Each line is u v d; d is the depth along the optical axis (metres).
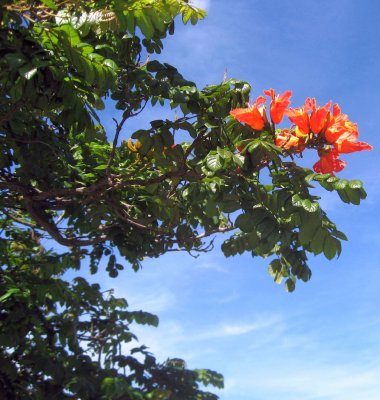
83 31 3.34
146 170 4.88
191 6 4.05
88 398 7.33
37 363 6.73
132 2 3.39
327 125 3.20
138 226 5.09
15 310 6.17
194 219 5.23
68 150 5.08
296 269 4.11
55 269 6.70
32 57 3.14
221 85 3.90
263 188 3.36
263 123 3.32
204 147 3.93
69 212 5.12
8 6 3.30
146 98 4.09
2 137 4.48
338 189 3.02
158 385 10.25
